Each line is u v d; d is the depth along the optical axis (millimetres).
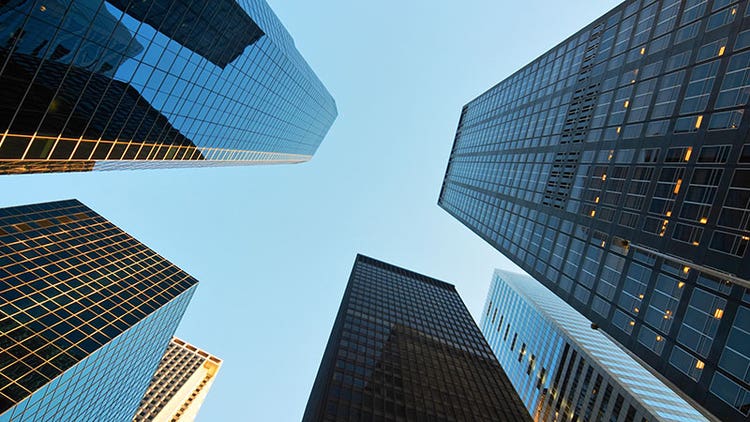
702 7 40062
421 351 90500
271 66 60031
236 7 41469
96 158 35250
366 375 74000
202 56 41562
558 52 72688
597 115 53406
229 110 55375
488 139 102562
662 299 34969
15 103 24594
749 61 33125
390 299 117188
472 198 105375
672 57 42344
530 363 104500
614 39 54688
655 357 33969
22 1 21562
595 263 45406
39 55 24375
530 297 115812
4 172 33094
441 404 71688
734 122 32969
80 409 64812
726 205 31688
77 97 28969
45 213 86625
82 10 25438
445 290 141250
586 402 76875
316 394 76688
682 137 37906
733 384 27125
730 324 28578
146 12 30703
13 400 48562
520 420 74938
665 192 38094
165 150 46094
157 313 80188
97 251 85750
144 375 88125
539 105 74688
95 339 63594
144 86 35625
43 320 61156
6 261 67375
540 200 63031
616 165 46344
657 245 37188
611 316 40500
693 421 63469
